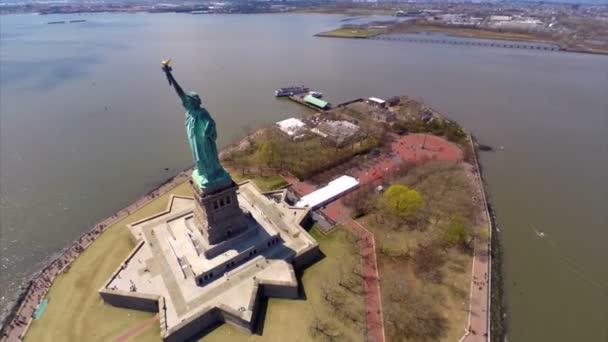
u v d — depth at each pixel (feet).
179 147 550.77
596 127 634.02
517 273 332.19
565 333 279.90
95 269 318.45
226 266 299.38
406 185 430.61
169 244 320.70
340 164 491.72
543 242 369.09
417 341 256.52
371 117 645.92
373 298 289.74
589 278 327.88
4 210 413.39
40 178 470.80
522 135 603.67
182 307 267.18
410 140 564.71
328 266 321.73
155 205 405.80
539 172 493.77
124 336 260.62
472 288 297.74
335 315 275.39
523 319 290.35
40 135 587.68
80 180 467.93
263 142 523.29
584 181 473.26
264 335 261.03
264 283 287.07
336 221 378.53
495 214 409.49
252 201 383.65
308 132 577.43
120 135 589.32
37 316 278.46
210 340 259.60
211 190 287.48
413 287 298.76
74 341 257.75
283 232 343.05
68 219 401.29
